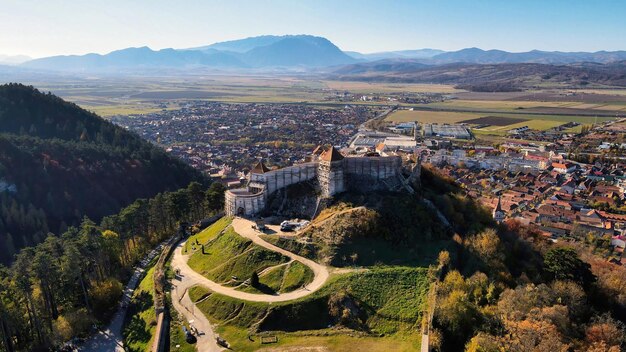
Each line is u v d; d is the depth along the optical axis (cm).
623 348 13362
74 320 15325
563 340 13138
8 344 14438
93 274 18450
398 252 16962
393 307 13925
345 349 12338
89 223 19412
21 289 14738
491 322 13388
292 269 15850
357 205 19288
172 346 13275
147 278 17938
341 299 14038
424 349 11844
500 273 16488
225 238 18662
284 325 13650
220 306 14600
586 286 17100
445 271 15912
